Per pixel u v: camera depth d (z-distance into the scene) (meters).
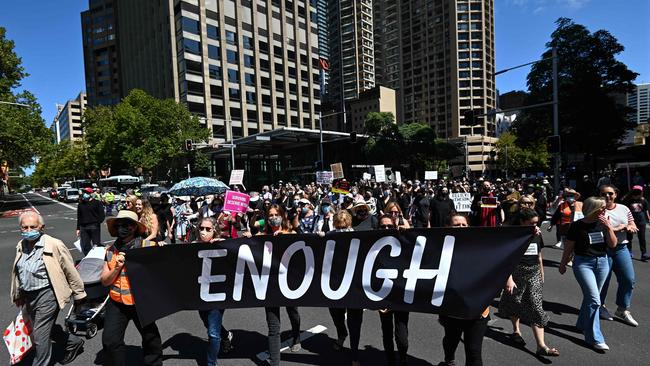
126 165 43.91
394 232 3.41
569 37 31.44
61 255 3.56
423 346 4.14
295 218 7.36
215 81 56.81
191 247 3.59
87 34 110.06
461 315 3.14
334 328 4.75
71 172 77.44
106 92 108.25
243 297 3.62
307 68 71.12
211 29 56.53
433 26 118.75
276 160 58.38
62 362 3.94
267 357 3.93
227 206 6.18
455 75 113.31
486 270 3.13
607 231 4.06
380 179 19.28
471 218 9.90
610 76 30.52
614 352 3.86
